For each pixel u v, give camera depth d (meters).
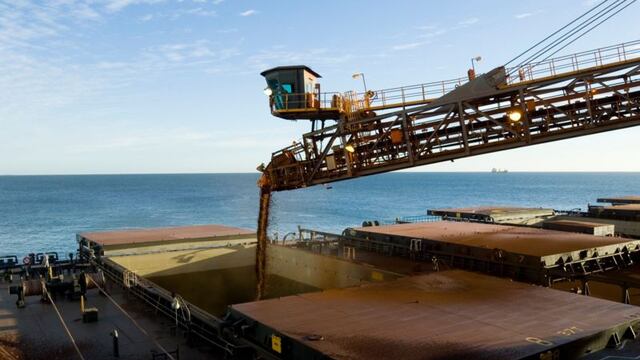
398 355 8.83
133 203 178.12
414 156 19.08
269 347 10.67
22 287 19.19
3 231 101.81
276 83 25.41
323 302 12.59
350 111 25.83
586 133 17.12
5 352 14.05
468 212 38.84
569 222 28.92
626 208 34.09
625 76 16.27
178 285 28.44
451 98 18.31
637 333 10.94
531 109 17.28
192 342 14.81
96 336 15.53
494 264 20.12
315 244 30.78
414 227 29.45
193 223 115.00
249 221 119.12
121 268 22.23
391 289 13.80
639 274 19.38
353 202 179.38
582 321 10.74
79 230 102.62
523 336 9.79
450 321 10.78
